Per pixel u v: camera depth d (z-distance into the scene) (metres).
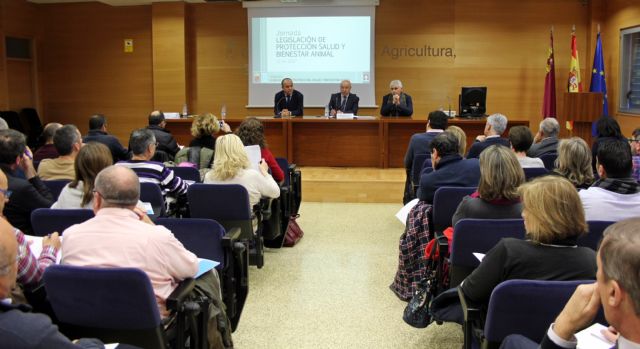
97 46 10.51
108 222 2.13
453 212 3.35
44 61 10.69
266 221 4.55
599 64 8.70
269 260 4.57
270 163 4.66
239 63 10.01
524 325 1.87
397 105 7.68
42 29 10.64
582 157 3.46
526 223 2.04
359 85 9.59
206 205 3.72
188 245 2.79
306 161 7.72
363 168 7.63
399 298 3.73
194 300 2.27
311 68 9.63
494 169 2.73
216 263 2.49
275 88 9.73
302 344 3.07
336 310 3.54
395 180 6.75
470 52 9.53
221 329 2.46
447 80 9.61
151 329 1.98
